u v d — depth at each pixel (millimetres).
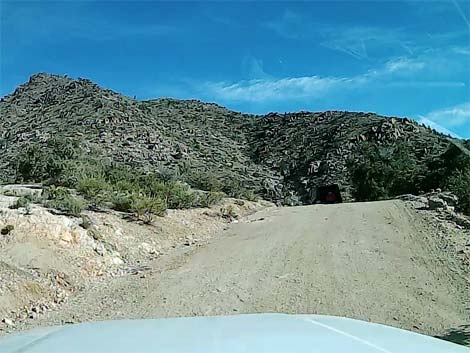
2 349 2723
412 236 17609
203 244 19406
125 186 26188
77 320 10438
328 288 11992
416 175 43375
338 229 20391
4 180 33438
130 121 64875
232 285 12773
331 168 58188
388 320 9594
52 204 18500
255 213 30266
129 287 13062
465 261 13820
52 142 37250
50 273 13023
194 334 2768
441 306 10328
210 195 29938
